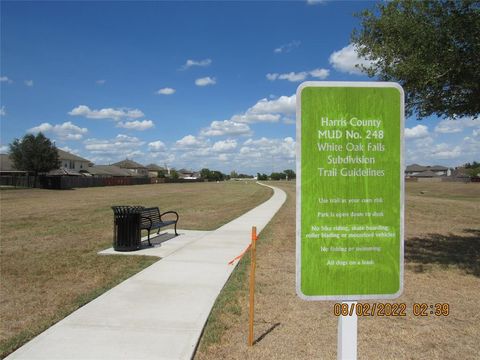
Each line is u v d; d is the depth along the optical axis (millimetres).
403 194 3898
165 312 6031
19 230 15367
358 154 3855
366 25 9586
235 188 70250
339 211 3863
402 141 3885
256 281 7930
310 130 3824
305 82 3803
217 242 12234
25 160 60531
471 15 7957
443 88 9055
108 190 58875
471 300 6973
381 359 4809
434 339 5375
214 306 6395
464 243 12500
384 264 3906
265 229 15391
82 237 13547
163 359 4539
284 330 5582
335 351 4961
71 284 7742
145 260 9664
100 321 5660
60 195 44000
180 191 56969
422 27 8492
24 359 4551
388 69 9109
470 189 65000
